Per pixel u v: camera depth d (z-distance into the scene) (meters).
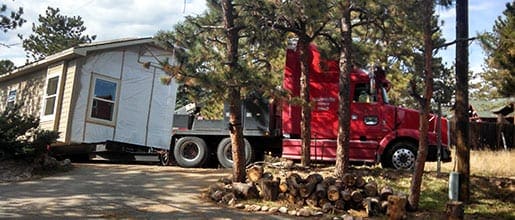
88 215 7.34
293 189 8.84
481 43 9.33
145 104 15.63
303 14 10.09
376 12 10.52
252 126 12.89
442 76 20.84
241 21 9.97
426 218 8.24
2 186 9.51
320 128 12.16
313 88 12.35
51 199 8.38
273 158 12.32
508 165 13.23
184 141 13.34
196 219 7.47
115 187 9.70
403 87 15.05
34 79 16.06
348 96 10.40
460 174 9.48
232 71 8.57
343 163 10.13
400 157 11.59
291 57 12.51
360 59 12.87
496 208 9.35
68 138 13.68
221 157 13.00
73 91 13.95
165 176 11.25
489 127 22.05
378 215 8.37
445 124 11.91
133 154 15.02
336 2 9.85
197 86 8.77
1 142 11.12
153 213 7.73
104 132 14.54
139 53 15.59
